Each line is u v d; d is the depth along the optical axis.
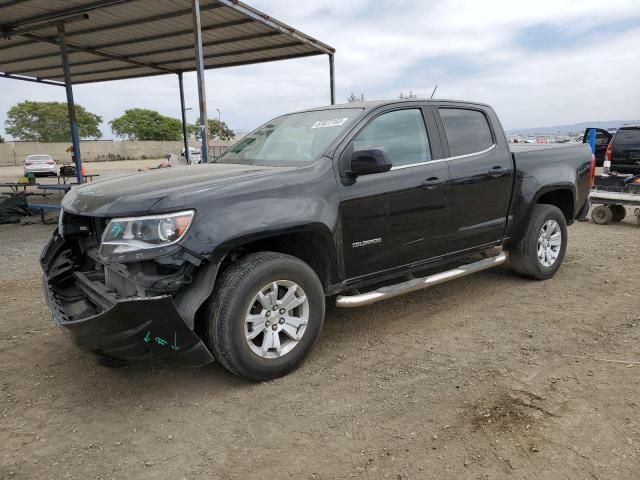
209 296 3.16
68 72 12.50
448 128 4.59
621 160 10.71
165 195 3.01
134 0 10.16
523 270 5.47
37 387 3.37
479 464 2.47
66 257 3.77
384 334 4.18
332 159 3.72
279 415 2.97
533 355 3.71
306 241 3.63
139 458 2.61
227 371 3.55
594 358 3.63
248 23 11.71
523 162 5.16
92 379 3.48
